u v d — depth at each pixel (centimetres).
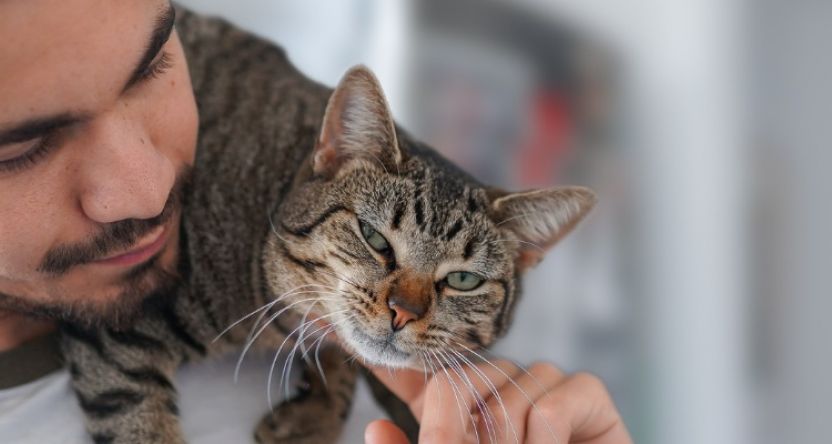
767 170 53
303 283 40
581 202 42
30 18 28
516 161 56
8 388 38
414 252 39
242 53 47
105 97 31
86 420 38
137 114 33
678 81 54
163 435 38
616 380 54
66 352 39
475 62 57
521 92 56
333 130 41
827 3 52
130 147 32
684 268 54
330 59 57
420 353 39
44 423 37
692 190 54
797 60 53
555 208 42
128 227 33
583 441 39
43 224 31
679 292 54
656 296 54
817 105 53
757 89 53
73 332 39
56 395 38
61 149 31
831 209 53
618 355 54
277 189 43
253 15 56
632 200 55
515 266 43
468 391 36
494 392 36
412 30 57
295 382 42
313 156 41
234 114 44
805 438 55
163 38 32
